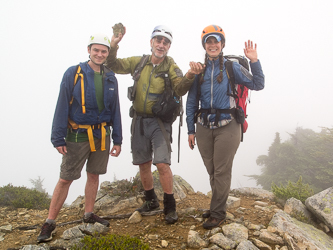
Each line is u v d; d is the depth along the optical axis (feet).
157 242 10.82
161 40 12.92
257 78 12.16
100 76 12.12
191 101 13.03
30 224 13.16
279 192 15.48
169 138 13.32
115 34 13.35
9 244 10.98
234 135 12.21
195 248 10.33
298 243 10.22
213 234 11.06
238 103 12.40
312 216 13.30
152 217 13.24
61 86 11.53
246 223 11.80
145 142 13.51
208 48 12.29
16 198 16.63
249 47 12.33
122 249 9.28
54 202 11.52
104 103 12.01
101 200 14.78
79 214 14.29
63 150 11.51
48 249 10.34
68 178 11.70
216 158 12.28
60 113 11.41
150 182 13.93
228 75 12.12
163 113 12.78
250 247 9.89
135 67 14.20
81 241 9.95
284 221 11.48
